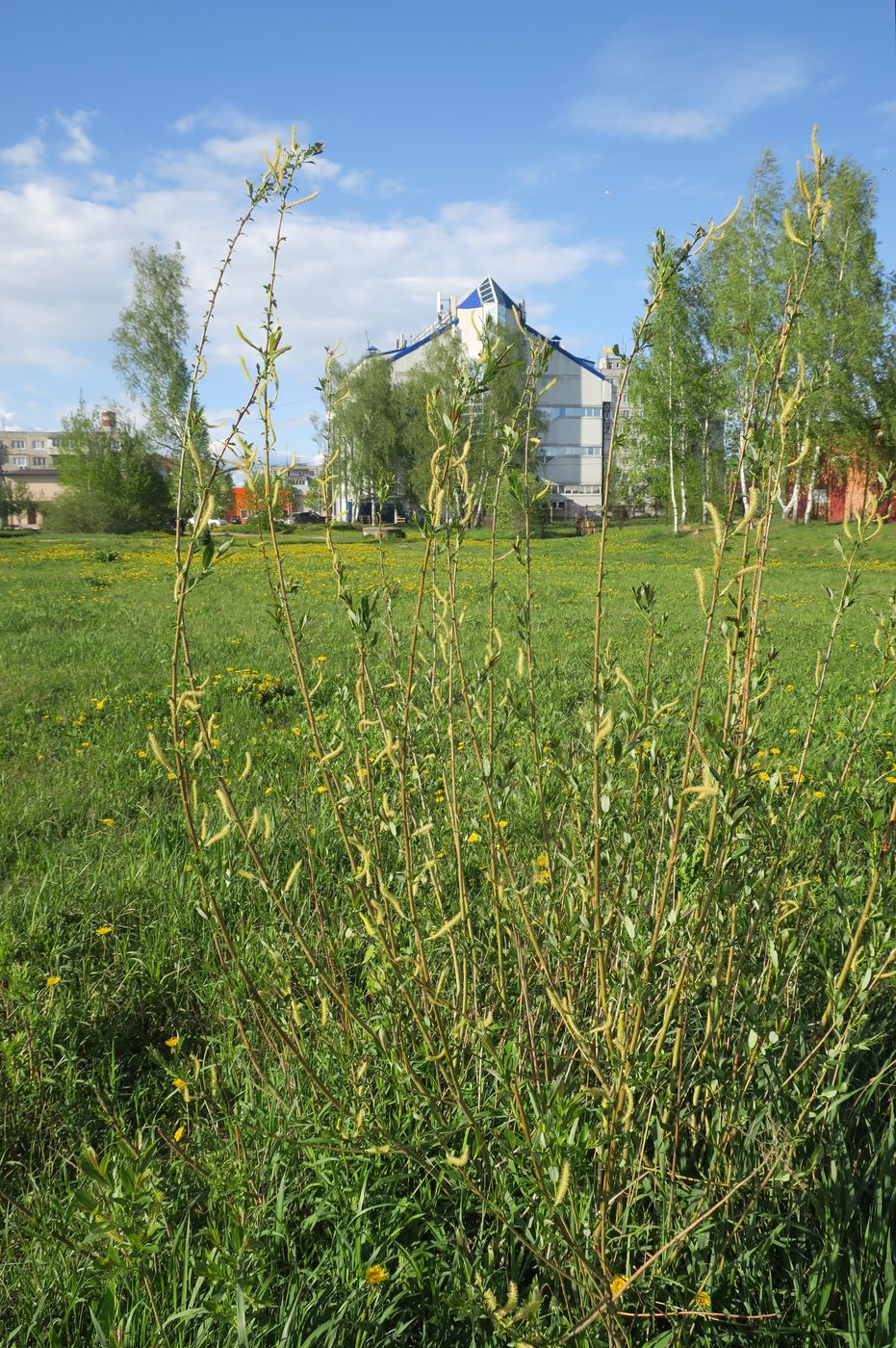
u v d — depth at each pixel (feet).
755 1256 5.55
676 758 7.12
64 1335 5.57
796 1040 6.46
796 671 26.27
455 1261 5.64
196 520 5.06
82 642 31.83
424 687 8.16
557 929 6.11
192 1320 5.38
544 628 32.14
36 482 324.39
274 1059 7.54
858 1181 6.04
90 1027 8.96
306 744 10.73
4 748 18.58
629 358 5.17
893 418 104.42
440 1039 6.14
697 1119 6.28
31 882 12.11
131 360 147.23
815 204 5.52
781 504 5.59
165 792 15.62
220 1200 6.07
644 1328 5.27
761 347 5.64
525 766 6.47
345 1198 6.01
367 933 6.00
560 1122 4.52
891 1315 5.07
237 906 10.58
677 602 45.47
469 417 5.44
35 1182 6.86
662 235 5.03
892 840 6.44
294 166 5.50
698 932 5.24
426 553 5.70
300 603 43.29
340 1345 5.27
